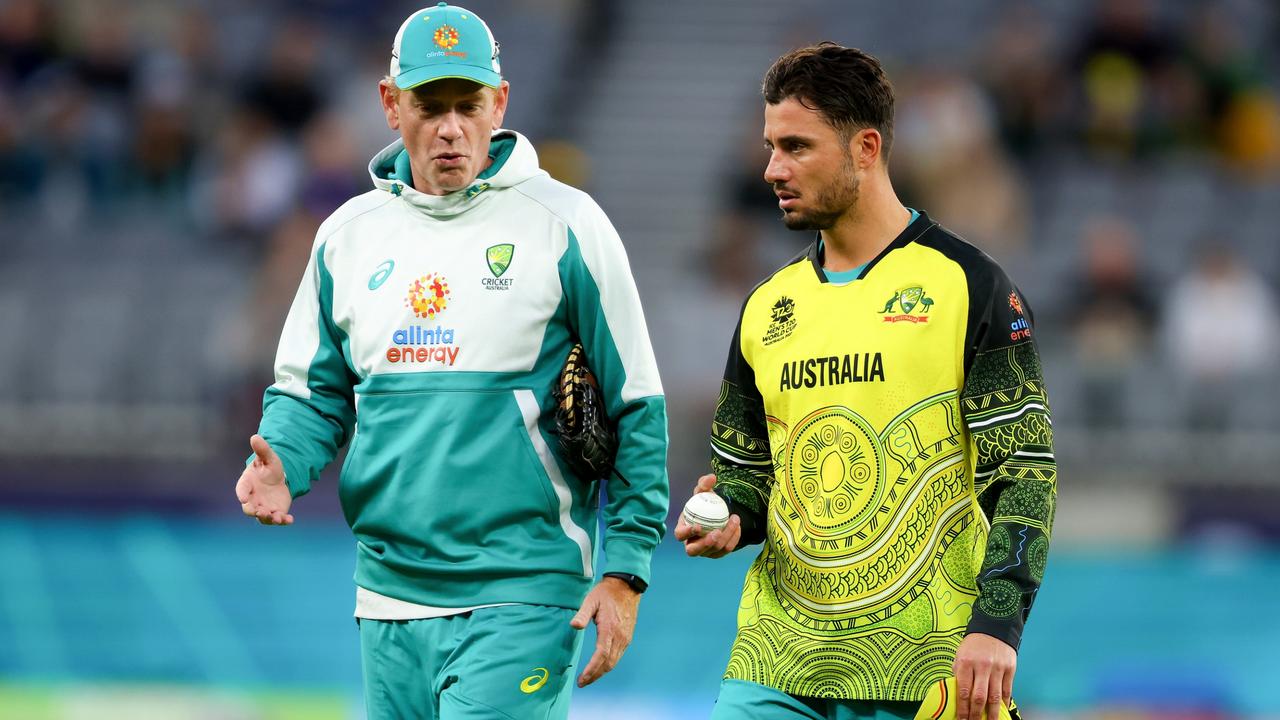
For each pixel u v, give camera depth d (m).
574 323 14.75
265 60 54.97
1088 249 45.69
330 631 33.12
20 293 48.25
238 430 43.41
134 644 32.31
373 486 14.71
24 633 32.72
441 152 14.36
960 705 12.59
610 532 14.66
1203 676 30.64
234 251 50.16
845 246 13.89
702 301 45.78
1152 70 52.00
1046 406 13.32
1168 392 42.84
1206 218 49.28
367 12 59.84
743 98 57.53
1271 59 56.38
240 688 30.88
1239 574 34.62
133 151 53.84
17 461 42.00
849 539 13.54
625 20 61.00
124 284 48.53
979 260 13.55
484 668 14.27
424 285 14.64
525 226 14.67
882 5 58.97
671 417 42.19
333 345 15.28
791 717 13.71
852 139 13.58
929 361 13.46
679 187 54.44
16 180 52.72
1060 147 51.41
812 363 13.80
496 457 14.46
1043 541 12.84
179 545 36.78
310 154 49.44
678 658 31.14
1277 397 42.66
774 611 13.92
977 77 52.09
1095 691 30.31
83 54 54.81
